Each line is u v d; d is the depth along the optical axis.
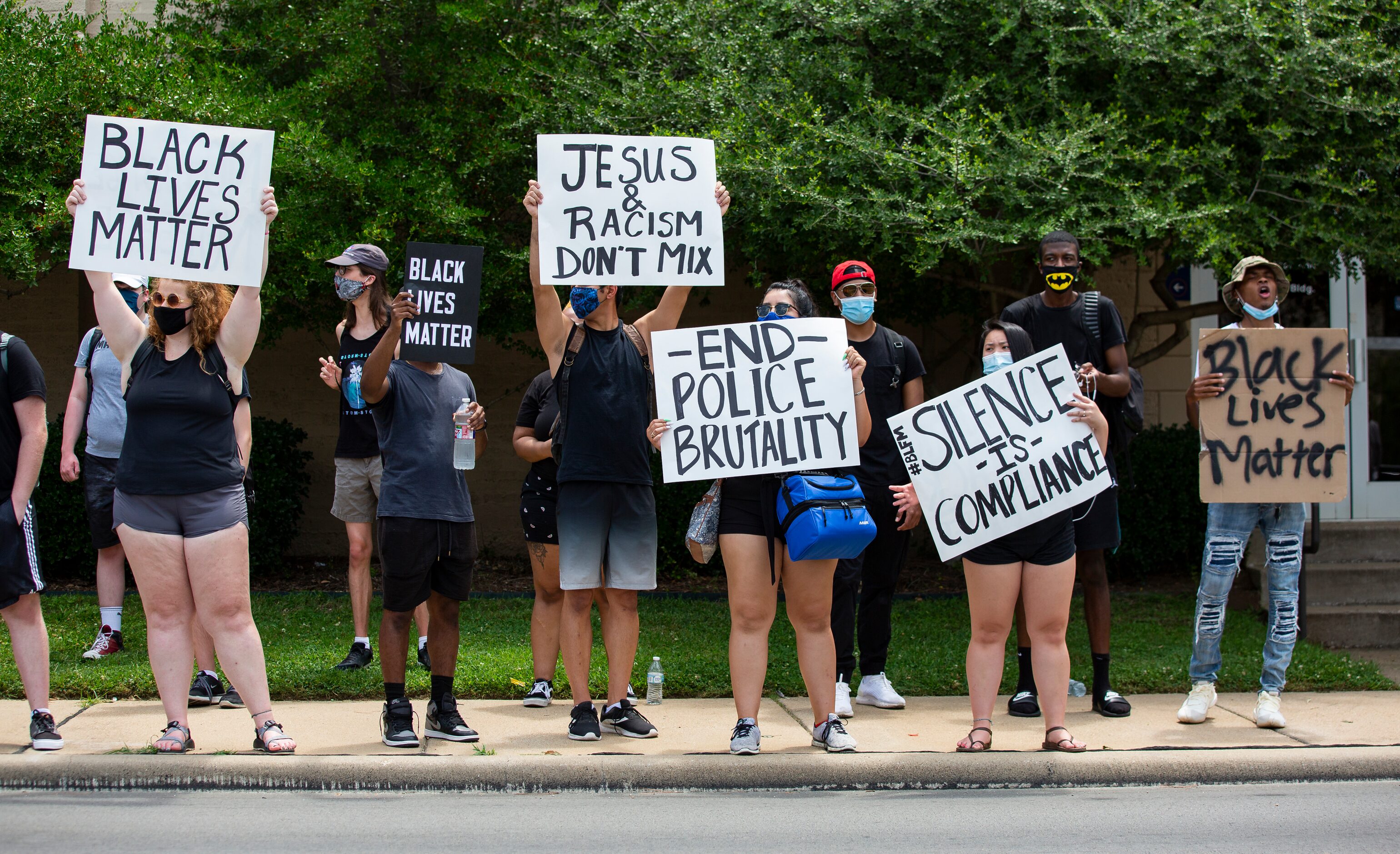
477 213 8.02
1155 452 9.11
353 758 4.62
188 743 4.70
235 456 4.72
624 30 8.11
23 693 5.66
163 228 4.61
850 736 4.91
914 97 8.12
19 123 7.57
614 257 4.98
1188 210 7.68
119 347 4.59
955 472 4.95
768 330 4.86
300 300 8.39
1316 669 6.47
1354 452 9.70
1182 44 7.69
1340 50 7.56
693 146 5.07
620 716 5.14
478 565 10.00
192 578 4.66
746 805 4.45
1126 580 9.31
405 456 4.88
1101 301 5.85
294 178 7.98
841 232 7.62
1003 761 4.79
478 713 5.57
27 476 4.62
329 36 8.50
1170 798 4.62
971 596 5.01
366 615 6.27
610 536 4.95
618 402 4.85
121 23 8.87
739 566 4.79
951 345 10.34
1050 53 7.61
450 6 8.36
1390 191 7.95
